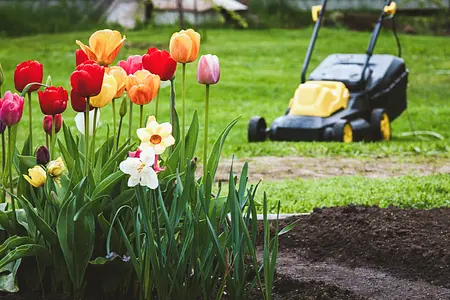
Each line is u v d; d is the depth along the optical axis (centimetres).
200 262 366
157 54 398
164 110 1529
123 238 371
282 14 3072
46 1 2984
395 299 441
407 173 926
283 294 427
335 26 3027
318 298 421
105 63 398
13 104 387
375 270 495
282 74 2081
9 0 2950
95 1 3009
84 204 376
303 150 1077
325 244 532
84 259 375
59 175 381
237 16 2552
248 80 1969
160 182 391
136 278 396
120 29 2767
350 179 823
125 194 381
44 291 403
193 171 387
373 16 3048
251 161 1002
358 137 1180
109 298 397
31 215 371
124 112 411
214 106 1636
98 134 1184
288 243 543
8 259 372
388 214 568
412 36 2845
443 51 2516
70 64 2108
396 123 1448
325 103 1178
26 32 2786
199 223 373
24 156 408
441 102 1759
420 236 522
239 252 371
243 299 377
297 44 2578
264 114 1553
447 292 455
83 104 384
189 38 391
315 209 591
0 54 2230
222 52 2384
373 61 1287
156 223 365
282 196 720
